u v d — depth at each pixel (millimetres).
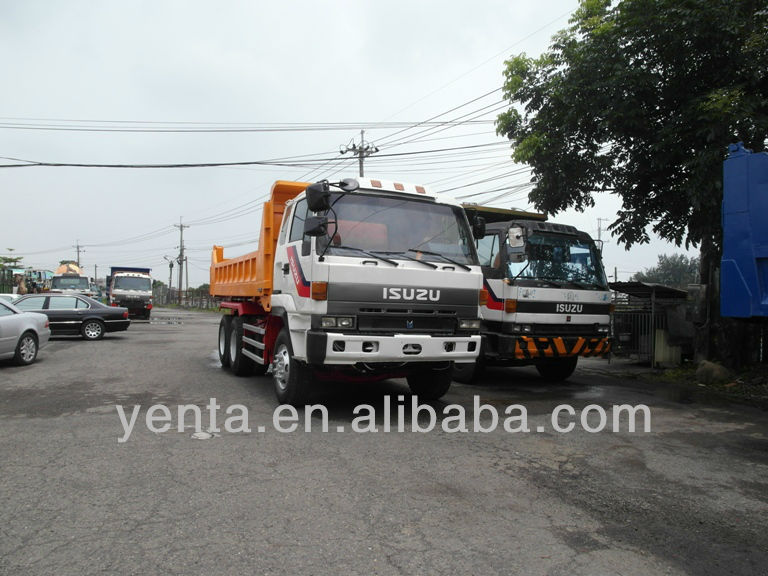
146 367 11031
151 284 31406
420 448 5434
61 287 30922
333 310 6055
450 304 6598
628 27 9391
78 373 10133
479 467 4891
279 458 5027
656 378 10391
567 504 4098
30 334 11383
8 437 5641
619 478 4695
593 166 11031
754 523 3828
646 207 10812
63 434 5770
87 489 4215
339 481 4465
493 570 3109
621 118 9688
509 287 8797
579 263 9469
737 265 5969
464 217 7141
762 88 9234
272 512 3836
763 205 5738
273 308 7699
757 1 8633
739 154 5984
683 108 9117
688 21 8531
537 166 11266
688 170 9672
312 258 6121
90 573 3002
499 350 8852
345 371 6676
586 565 3189
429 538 3486
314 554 3252
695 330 10859
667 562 3254
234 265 10367
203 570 3051
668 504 4141
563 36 10695
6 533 3473
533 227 9148
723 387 9211
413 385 8055
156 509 3859
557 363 9930
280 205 8172
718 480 4691
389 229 6570
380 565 3139
